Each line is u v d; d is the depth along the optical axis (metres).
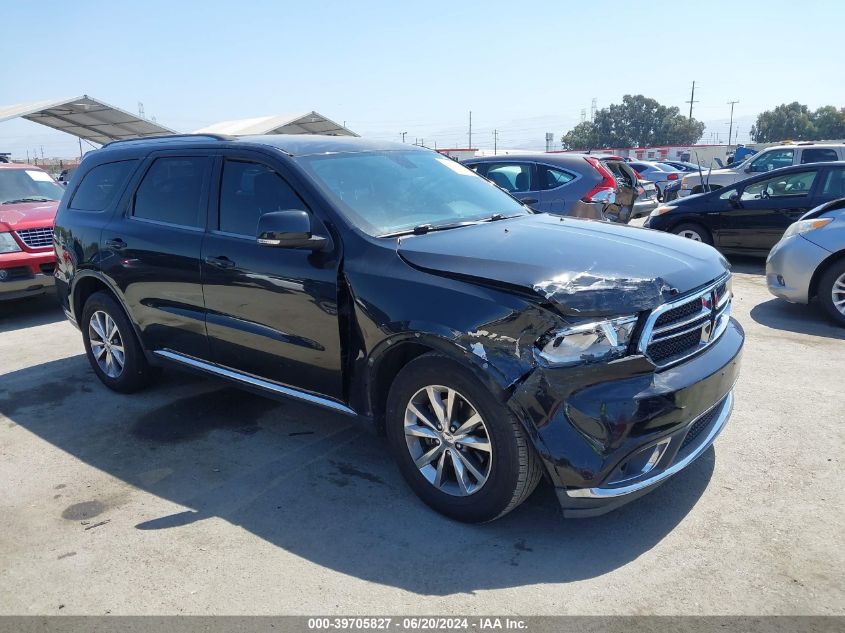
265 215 3.35
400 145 4.59
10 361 6.02
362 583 2.79
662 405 2.77
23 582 2.87
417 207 3.85
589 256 3.11
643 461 2.86
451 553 2.97
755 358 5.43
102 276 4.73
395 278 3.16
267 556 2.99
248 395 4.96
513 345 2.77
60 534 3.22
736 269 9.63
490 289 2.90
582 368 2.73
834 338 5.95
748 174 14.60
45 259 7.43
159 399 4.93
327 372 3.53
